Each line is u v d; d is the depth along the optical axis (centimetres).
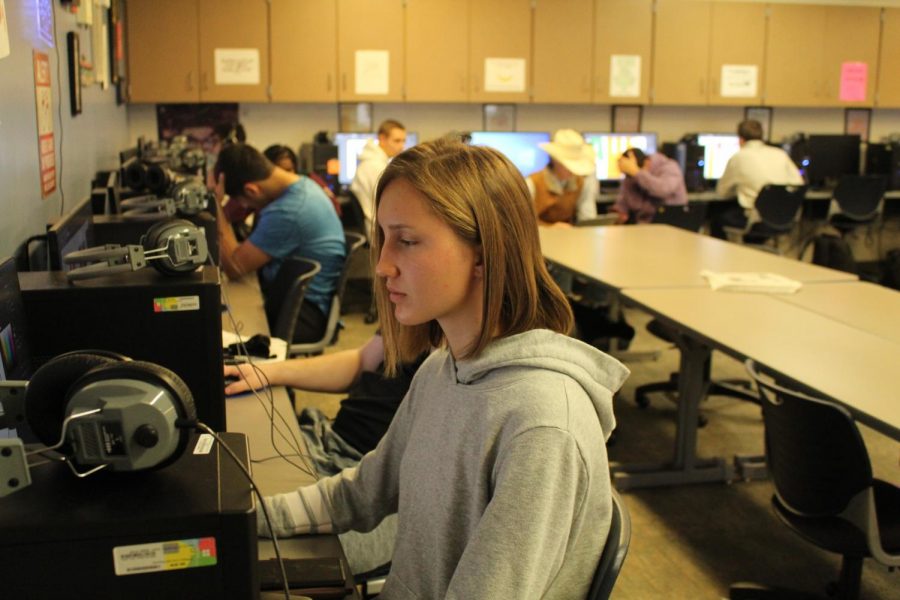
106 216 263
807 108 724
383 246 101
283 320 297
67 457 83
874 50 680
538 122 675
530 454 90
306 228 349
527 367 97
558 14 617
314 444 197
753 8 651
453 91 609
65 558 77
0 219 200
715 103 658
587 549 99
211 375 160
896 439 188
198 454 91
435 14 596
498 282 98
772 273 357
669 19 638
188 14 561
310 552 127
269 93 581
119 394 81
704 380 394
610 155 677
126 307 155
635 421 401
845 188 660
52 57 284
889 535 205
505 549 89
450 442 103
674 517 307
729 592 253
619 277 349
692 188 681
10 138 214
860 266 743
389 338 119
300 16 577
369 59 592
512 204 99
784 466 215
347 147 621
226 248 352
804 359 238
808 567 274
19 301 138
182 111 611
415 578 109
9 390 90
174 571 79
